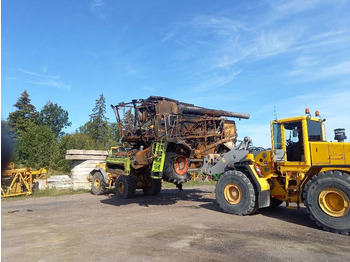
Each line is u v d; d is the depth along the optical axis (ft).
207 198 40.88
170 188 56.13
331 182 21.50
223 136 38.52
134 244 17.87
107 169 39.70
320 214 21.91
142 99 35.60
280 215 27.96
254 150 30.86
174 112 36.65
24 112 163.12
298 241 18.66
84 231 21.66
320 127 27.78
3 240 19.15
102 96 194.49
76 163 53.83
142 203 36.65
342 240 19.03
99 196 45.47
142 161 35.24
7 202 40.55
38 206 35.70
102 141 136.26
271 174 28.04
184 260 14.88
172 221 25.03
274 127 28.30
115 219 26.30
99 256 15.52
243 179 27.71
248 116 42.42
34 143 97.50
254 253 16.11
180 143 33.88
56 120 237.66
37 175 55.31
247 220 25.46
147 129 36.14
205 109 39.22
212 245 17.62
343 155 23.79
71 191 51.39
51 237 19.88
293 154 26.76
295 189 25.72
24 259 15.11
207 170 33.04
